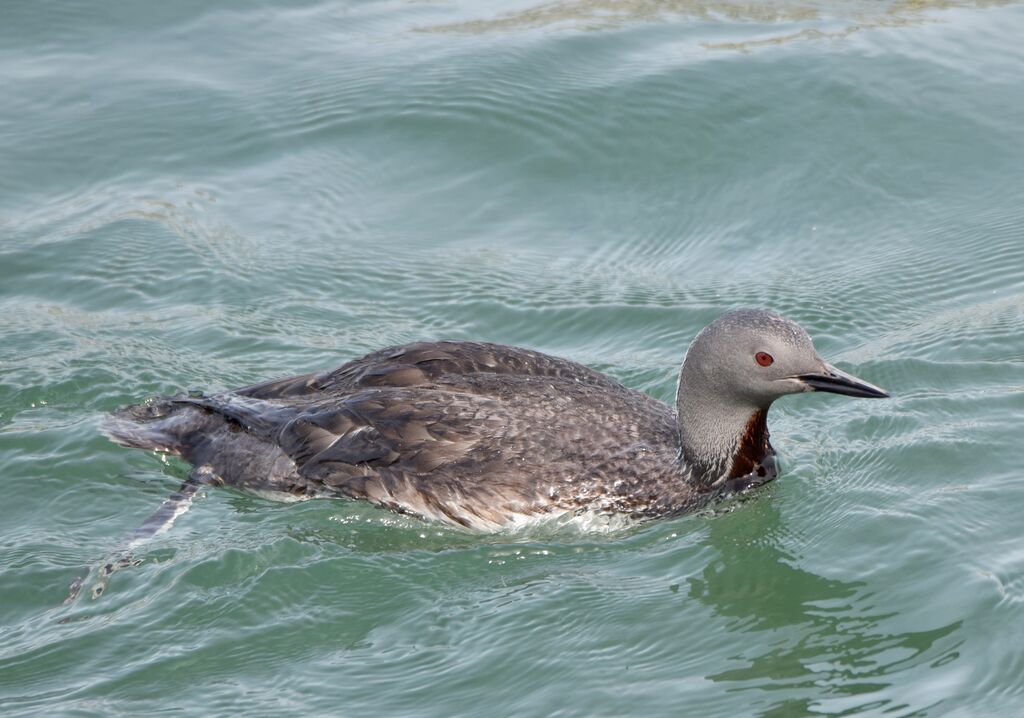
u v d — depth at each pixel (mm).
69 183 18062
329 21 21312
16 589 11500
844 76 19312
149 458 13250
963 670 10203
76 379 14398
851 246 17016
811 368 12039
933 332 15328
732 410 12445
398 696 10297
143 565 11734
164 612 11242
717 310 15859
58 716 10008
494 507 12227
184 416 13438
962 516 12055
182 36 20938
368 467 12453
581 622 11062
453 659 10688
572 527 12398
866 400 14234
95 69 20156
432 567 11898
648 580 11688
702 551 12086
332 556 11930
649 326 15711
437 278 16484
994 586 11008
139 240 16969
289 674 10570
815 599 11320
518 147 18484
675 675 10422
